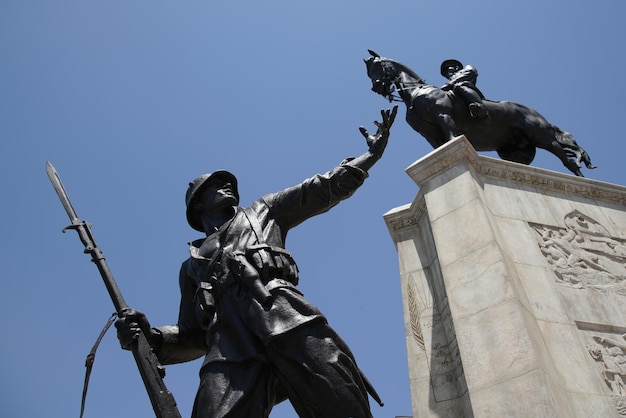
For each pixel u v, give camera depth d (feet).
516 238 26.40
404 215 30.83
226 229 17.42
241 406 14.25
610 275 27.02
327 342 14.67
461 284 24.06
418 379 25.63
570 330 23.61
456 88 34.63
